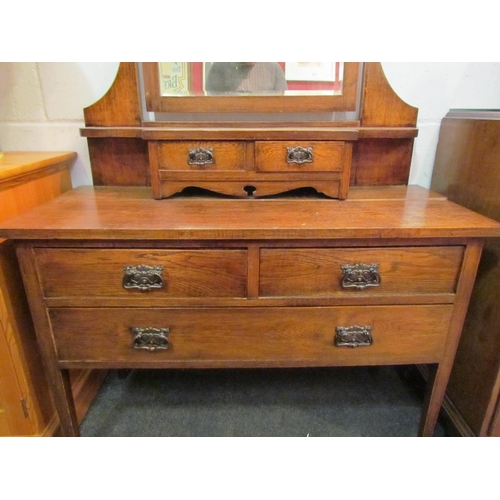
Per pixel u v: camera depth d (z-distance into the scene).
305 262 0.71
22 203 0.83
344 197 0.87
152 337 0.76
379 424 1.02
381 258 0.71
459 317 0.76
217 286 0.72
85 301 0.73
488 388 0.83
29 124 1.01
